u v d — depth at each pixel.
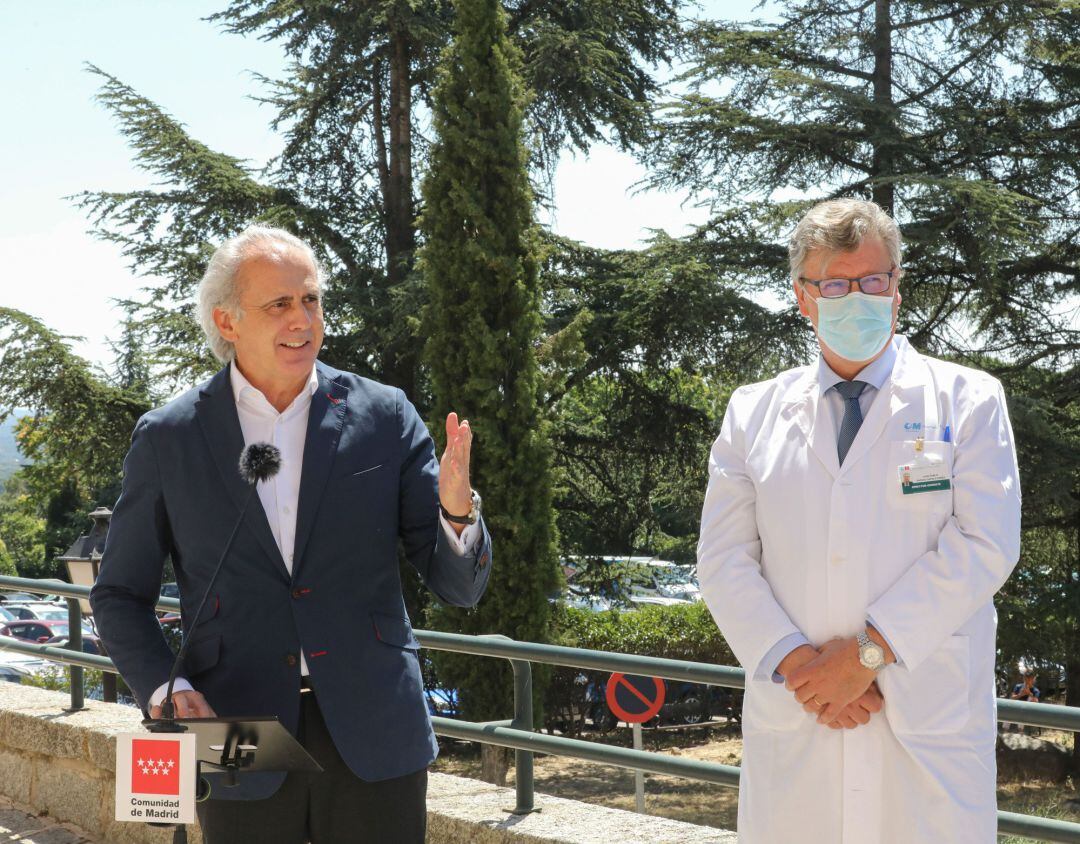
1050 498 13.53
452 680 12.98
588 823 3.47
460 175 13.32
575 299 16.45
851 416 2.23
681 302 15.03
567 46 15.17
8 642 5.05
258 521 2.28
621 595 17.36
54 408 15.59
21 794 4.76
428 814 3.66
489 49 13.36
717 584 2.24
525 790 3.62
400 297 14.81
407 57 17.34
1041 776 14.59
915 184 14.00
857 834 2.07
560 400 17.12
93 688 11.56
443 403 13.36
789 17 16.50
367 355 15.80
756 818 2.18
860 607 2.11
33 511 44.00
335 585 2.30
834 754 2.11
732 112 15.38
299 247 2.34
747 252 15.73
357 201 18.36
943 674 2.06
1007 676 15.16
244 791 2.27
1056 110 15.95
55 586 4.73
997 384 2.23
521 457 12.99
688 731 16.81
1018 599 14.45
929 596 2.03
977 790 2.06
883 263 2.21
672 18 17.42
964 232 14.02
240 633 2.28
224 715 2.27
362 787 2.30
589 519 17.20
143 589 2.40
